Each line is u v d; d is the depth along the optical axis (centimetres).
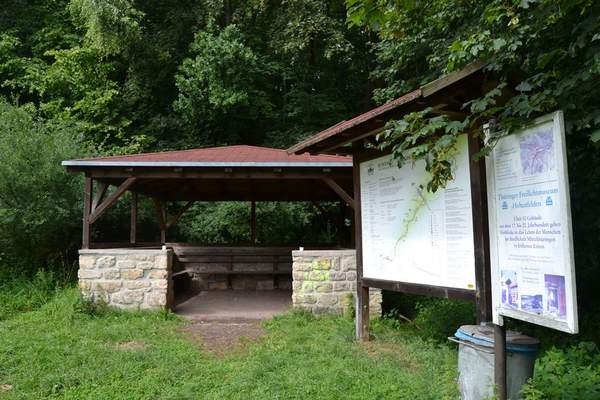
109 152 1415
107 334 603
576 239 628
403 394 399
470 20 623
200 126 1614
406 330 651
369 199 569
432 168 355
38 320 679
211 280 1087
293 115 1634
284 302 900
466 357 352
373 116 447
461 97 395
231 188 1028
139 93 1617
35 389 429
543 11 384
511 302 311
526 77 362
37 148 945
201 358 523
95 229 1159
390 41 895
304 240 1412
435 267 453
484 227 388
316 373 456
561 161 273
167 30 1672
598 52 324
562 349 496
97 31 1448
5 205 908
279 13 1500
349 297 726
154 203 1108
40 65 1597
